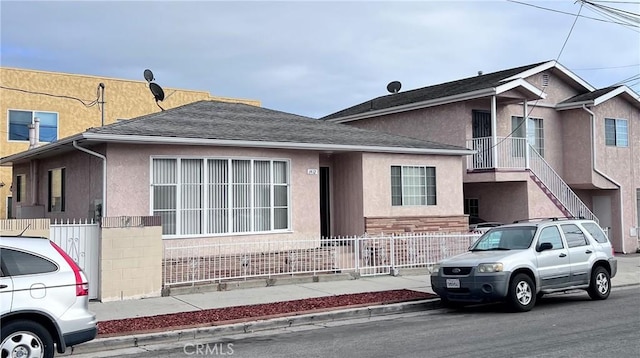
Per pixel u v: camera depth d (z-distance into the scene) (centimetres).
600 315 1055
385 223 1755
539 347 789
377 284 1405
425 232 1838
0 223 1073
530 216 2184
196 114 1698
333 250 1503
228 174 1500
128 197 1362
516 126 2348
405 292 1274
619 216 2492
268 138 1530
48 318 697
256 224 1536
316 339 895
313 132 1739
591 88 2541
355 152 1745
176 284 1272
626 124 2553
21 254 709
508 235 1231
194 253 1416
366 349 807
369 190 1738
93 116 2975
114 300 1181
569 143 2478
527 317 1049
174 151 1424
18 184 2098
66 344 709
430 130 2336
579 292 1405
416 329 958
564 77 2486
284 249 1458
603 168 2442
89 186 1470
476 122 2239
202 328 941
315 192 1644
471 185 2397
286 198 1595
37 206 1783
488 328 947
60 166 1675
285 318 1019
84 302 732
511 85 2120
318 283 1416
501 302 1230
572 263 1208
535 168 2273
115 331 905
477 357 738
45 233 1126
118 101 3066
